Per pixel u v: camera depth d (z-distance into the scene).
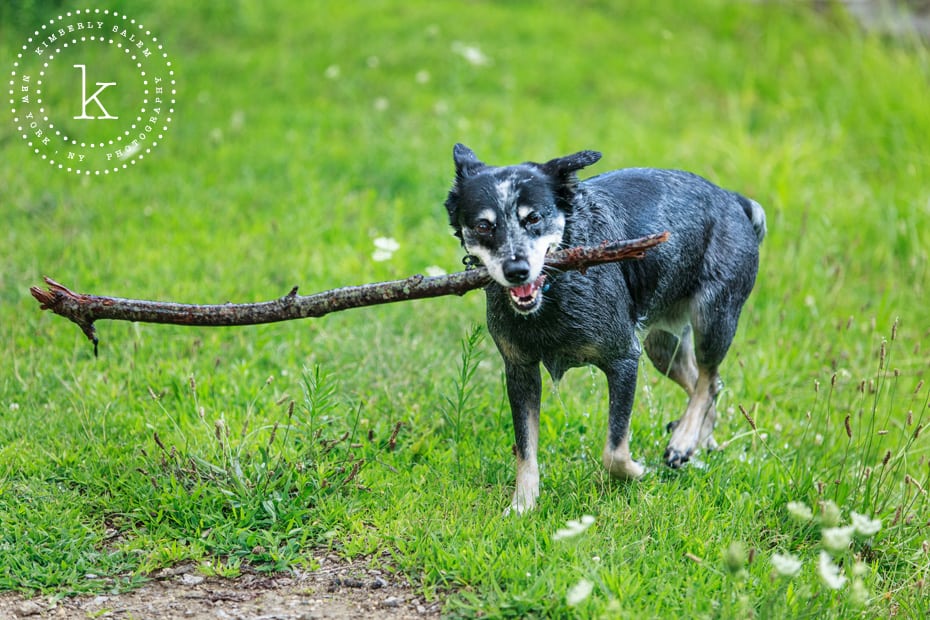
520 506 6.64
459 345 9.17
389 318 9.54
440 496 6.77
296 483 6.82
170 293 9.84
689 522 6.50
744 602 5.19
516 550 6.09
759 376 9.12
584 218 6.62
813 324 10.20
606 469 6.89
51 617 5.64
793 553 6.45
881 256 11.91
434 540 6.13
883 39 18.45
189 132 14.11
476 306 10.01
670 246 7.14
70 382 8.24
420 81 16.17
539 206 6.24
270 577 6.06
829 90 16.59
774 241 11.73
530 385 6.84
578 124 15.55
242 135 14.13
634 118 16.28
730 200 7.71
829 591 5.72
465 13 19.47
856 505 6.79
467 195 6.33
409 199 12.68
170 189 12.48
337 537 6.40
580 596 5.00
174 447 7.02
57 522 6.39
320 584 5.97
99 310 5.79
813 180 13.56
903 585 6.16
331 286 10.23
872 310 10.67
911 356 9.54
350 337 9.00
